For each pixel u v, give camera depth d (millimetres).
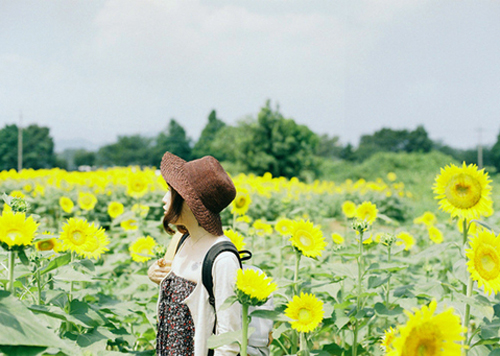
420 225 8156
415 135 59312
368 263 3975
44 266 2420
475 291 2199
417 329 1342
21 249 1609
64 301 2447
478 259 1858
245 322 1677
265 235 5070
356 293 2848
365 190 15078
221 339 1701
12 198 2309
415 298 2742
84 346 2172
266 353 1937
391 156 36812
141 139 77438
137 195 6984
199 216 1980
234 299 1664
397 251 3283
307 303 2197
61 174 12039
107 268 4023
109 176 13016
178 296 2021
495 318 2139
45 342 1285
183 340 1999
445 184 2303
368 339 2998
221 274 1887
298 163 37562
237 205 4863
